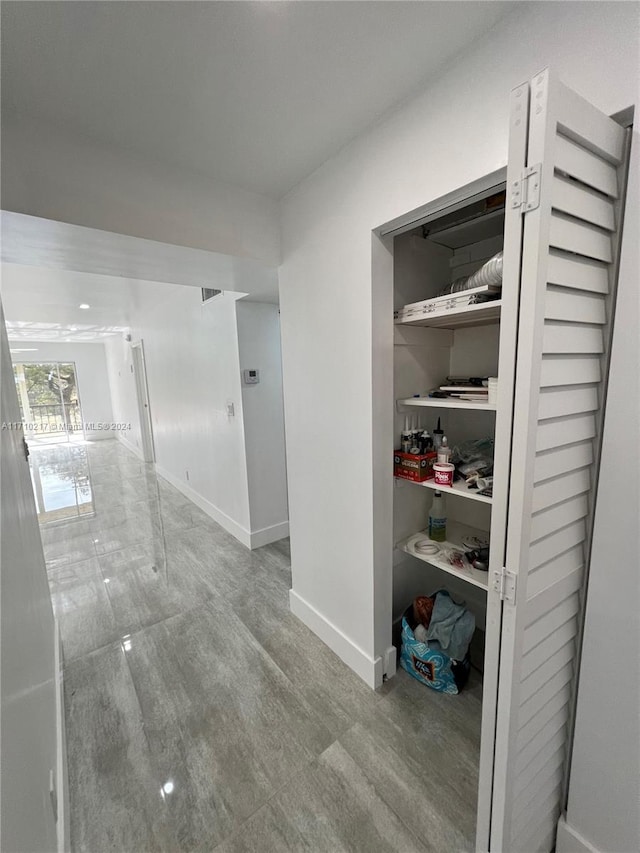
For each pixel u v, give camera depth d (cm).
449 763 135
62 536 348
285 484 327
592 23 78
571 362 78
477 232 161
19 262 173
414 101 115
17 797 64
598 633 92
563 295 73
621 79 76
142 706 161
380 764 135
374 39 95
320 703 161
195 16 86
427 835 114
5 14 83
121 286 323
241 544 321
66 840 106
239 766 136
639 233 78
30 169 119
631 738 89
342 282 150
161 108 117
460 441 183
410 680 172
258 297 269
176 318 404
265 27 90
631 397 81
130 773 134
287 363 190
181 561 292
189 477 436
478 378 161
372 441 148
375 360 143
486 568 146
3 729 61
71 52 94
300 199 165
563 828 105
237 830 117
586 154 72
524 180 67
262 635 204
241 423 297
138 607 233
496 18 92
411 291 168
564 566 89
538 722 92
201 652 193
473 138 102
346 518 168
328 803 123
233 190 164
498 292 120
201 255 165
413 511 180
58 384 888
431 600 185
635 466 82
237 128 128
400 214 124
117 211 136
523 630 80
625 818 93
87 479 549
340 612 183
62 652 194
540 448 74
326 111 122
